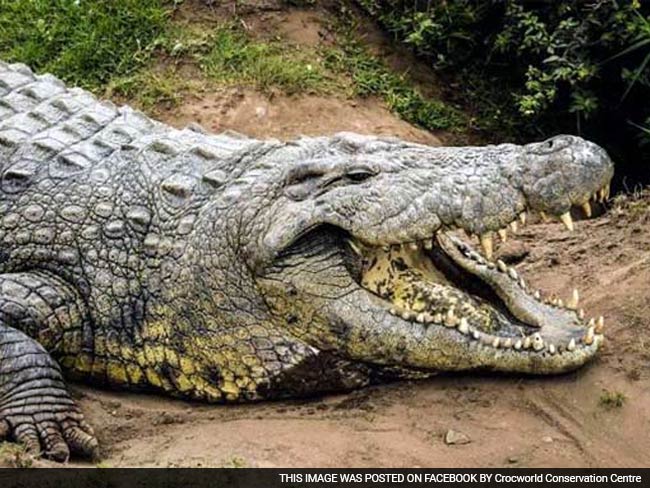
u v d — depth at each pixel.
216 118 8.08
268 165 5.29
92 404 5.22
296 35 8.80
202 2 8.94
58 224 5.51
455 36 8.69
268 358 5.09
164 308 5.25
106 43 8.66
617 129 8.12
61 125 6.05
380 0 9.05
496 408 4.91
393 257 5.26
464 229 4.92
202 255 5.19
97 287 5.36
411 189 4.95
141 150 5.70
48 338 5.25
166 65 8.52
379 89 8.52
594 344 5.07
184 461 4.60
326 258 5.00
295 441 4.70
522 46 8.04
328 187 5.01
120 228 5.41
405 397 5.04
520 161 4.96
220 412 5.14
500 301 5.28
